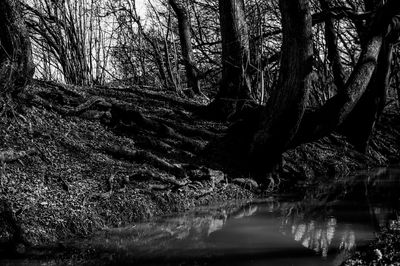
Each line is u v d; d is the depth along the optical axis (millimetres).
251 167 11500
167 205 8727
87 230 7121
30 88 11398
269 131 10930
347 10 14789
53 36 21766
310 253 6121
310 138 11336
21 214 6715
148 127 11922
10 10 8953
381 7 12773
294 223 7945
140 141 11141
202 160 11273
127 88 16531
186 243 6660
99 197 7879
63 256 5992
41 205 7109
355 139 17516
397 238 6441
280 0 10062
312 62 10195
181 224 7816
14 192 7152
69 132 10109
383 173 15016
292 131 10844
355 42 21891
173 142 11750
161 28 24703
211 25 26828
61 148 9266
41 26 22359
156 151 11016
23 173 7789
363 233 7121
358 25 16594
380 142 19906
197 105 15891
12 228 6469
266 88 20422
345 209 9094
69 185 7949
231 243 6652
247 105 14172
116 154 9961
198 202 9422
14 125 9078
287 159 13742
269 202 9922
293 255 6047
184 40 20750
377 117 17562
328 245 6477
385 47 16109
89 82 21547
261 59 16672
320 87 22359
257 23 18125
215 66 25078
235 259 5895
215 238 6934
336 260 5781
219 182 10453
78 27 20703
